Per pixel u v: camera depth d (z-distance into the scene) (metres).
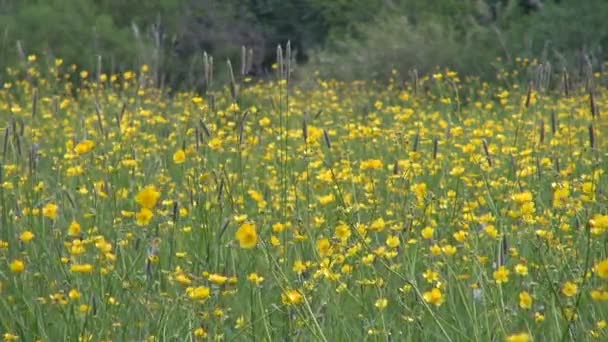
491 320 6.91
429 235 7.39
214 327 7.00
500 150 12.78
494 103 22.67
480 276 6.93
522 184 9.92
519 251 8.08
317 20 51.91
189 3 43.75
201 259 8.18
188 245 8.60
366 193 9.77
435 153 11.16
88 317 6.94
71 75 35.00
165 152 13.90
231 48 44.00
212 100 11.15
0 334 7.08
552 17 36.00
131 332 7.07
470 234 8.32
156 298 7.43
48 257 8.17
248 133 14.66
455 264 7.86
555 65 33.72
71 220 9.41
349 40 39.66
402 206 9.41
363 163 9.21
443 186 10.30
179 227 8.79
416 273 7.96
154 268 8.03
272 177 11.84
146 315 7.14
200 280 7.53
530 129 15.12
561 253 7.71
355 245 7.71
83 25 36.16
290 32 52.16
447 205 9.60
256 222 9.06
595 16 34.97
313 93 25.03
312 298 7.30
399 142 13.35
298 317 6.97
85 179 11.41
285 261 7.76
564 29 35.38
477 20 43.19
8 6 37.97
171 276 7.59
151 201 6.97
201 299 6.62
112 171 11.18
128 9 41.97
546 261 7.68
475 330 6.48
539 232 7.48
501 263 7.23
